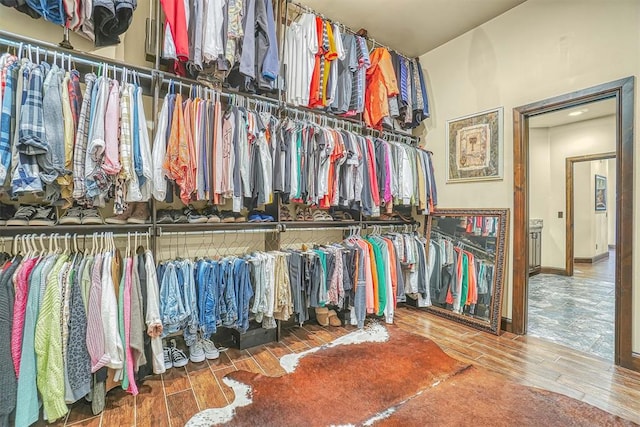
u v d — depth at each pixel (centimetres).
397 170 319
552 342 261
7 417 135
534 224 557
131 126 174
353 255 285
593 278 522
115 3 172
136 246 204
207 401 174
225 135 212
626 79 220
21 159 142
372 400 177
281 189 237
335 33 280
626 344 216
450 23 312
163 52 196
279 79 256
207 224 224
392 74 310
